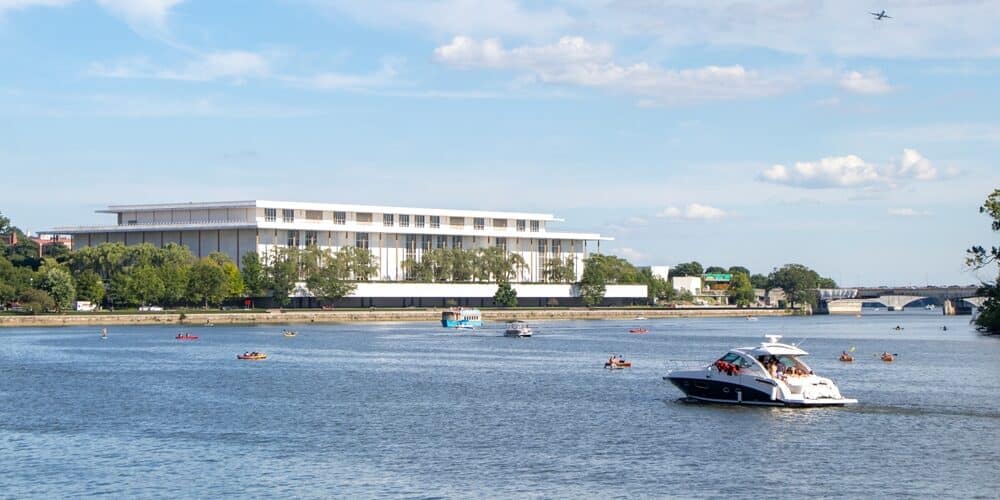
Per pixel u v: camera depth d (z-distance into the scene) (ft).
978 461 243.40
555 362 520.42
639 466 239.09
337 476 230.07
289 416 315.17
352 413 321.32
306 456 251.60
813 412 310.65
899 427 285.84
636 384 403.54
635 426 290.56
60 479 228.02
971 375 449.06
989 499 210.38
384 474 231.71
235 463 243.40
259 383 410.11
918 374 455.22
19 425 298.56
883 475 229.86
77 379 424.46
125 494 215.31
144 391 381.19
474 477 228.84
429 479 226.99
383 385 402.72
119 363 502.38
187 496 213.46
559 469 236.22
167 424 299.99
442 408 332.39
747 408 319.47
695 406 327.47
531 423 298.76
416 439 273.75
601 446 262.06
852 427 285.64
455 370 471.21
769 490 217.15
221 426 295.89
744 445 261.85
